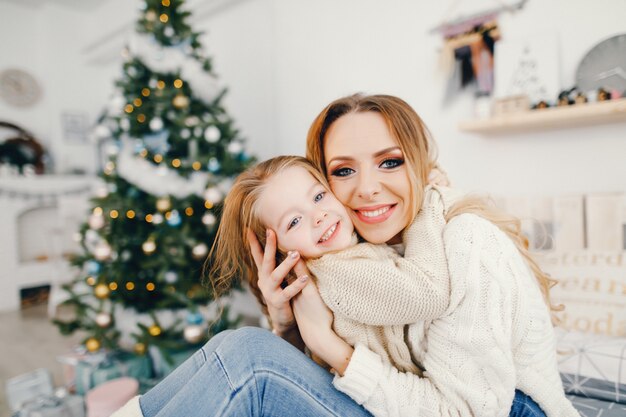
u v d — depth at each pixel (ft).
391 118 2.47
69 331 7.33
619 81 5.19
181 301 6.93
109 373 6.63
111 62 15.38
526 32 5.98
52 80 14.87
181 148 7.80
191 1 10.38
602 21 5.40
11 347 9.17
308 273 2.52
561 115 5.19
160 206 6.90
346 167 2.54
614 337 3.85
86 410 5.40
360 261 2.27
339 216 2.54
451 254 2.24
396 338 2.36
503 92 6.04
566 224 5.39
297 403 2.32
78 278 8.15
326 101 8.73
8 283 12.96
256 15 9.88
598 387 3.44
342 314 2.31
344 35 8.24
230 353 2.37
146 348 6.72
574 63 5.63
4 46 14.38
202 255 7.05
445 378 2.14
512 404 2.34
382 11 7.62
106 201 7.33
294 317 2.81
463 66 6.58
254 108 10.25
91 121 15.71
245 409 2.27
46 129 15.29
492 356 2.07
